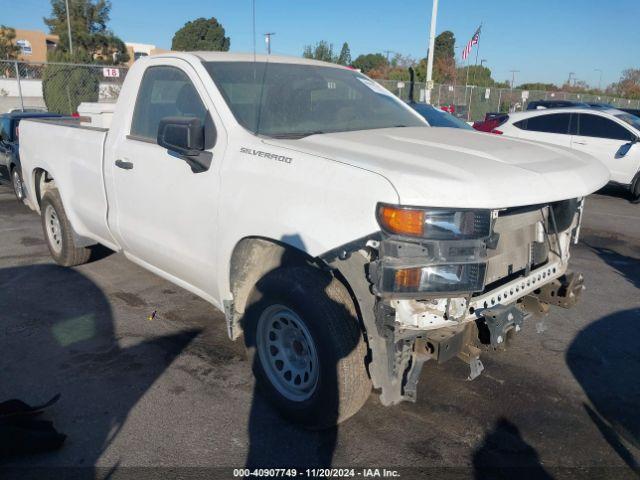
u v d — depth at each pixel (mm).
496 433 3191
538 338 4418
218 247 3352
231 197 3197
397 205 2463
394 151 2943
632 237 7910
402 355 2744
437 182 2496
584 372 3895
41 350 4031
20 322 4488
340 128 3674
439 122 9594
